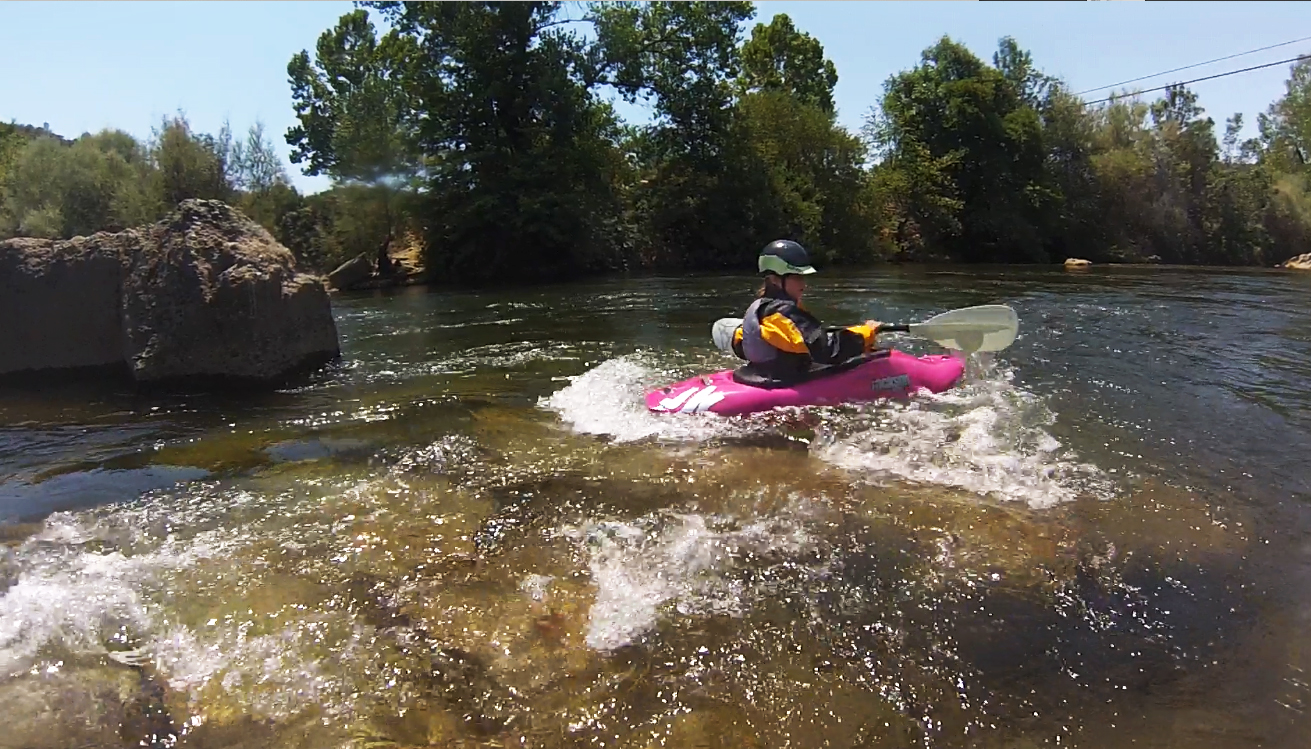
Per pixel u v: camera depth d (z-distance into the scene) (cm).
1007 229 3331
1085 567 338
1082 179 3703
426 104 2488
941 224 3306
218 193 2556
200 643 293
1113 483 426
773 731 243
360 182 2402
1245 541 361
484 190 2420
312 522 397
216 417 607
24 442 548
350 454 502
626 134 2956
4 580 341
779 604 312
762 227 2822
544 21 2592
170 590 331
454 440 525
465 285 2155
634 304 1402
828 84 4562
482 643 289
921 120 3525
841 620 301
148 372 692
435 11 2431
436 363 811
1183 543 358
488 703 258
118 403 657
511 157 2462
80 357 738
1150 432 512
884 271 2306
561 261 2525
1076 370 693
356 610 312
